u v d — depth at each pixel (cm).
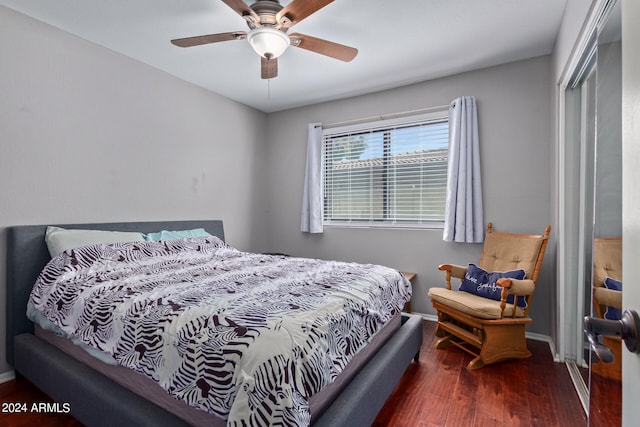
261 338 112
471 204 291
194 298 152
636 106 51
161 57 273
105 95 256
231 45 254
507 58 277
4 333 209
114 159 262
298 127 403
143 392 135
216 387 107
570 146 226
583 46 173
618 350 63
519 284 221
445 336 270
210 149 347
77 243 217
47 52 223
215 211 354
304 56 273
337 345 135
